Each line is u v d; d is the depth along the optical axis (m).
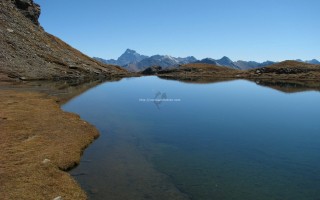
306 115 67.88
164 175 31.69
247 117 64.81
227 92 112.62
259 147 42.44
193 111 71.25
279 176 31.92
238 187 29.03
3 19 167.50
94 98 87.81
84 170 32.19
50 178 27.09
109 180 29.95
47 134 40.41
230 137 47.72
